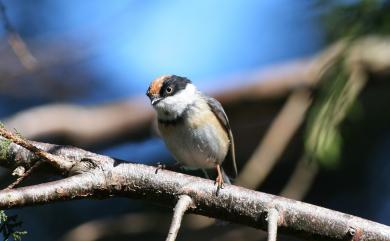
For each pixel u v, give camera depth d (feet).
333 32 36.35
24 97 50.11
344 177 45.98
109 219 38.47
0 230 19.58
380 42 34.40
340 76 31.42
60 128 46.06
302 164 32.32
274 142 37.55
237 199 21.35
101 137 46.98
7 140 20.93
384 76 39.86
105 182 21.59
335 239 20.92
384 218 45.27
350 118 33.40
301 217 20.99
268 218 20.80
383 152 45.80
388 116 45.80
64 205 43.83
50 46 46.16
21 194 19.92
